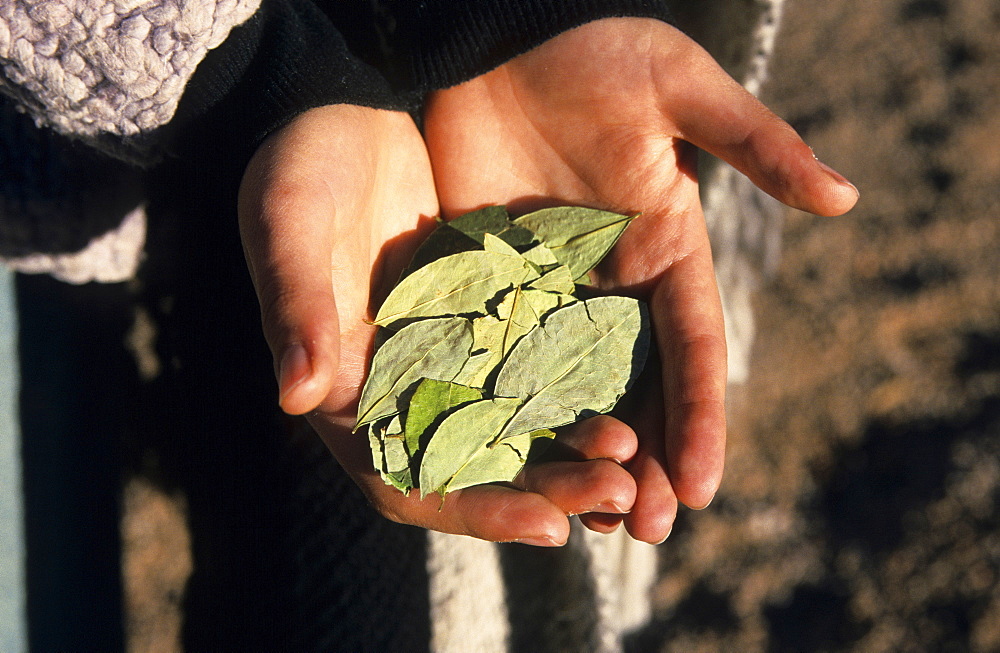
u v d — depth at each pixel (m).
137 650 0.68
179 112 0.45
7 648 0.59
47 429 0.63
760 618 0.79
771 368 0.95
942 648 0.73
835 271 1.00
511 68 0.47
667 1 0.53
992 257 0.98
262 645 0.43
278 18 0.45
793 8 1.32
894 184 1.07
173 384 0.51
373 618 0.44
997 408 0.87
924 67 1.19
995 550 0.77
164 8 0.43
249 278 0.46
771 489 0.87
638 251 0.46
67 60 0.43
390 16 0.48
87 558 0.66
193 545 0.49
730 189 0.67
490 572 0.50
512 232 0.47
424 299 0.45
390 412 0.43
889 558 0.80
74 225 0.49
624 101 0.46
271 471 0.45
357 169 0.44
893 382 0.91
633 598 0.75
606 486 0.40
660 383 0.44
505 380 0.43
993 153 1.07
